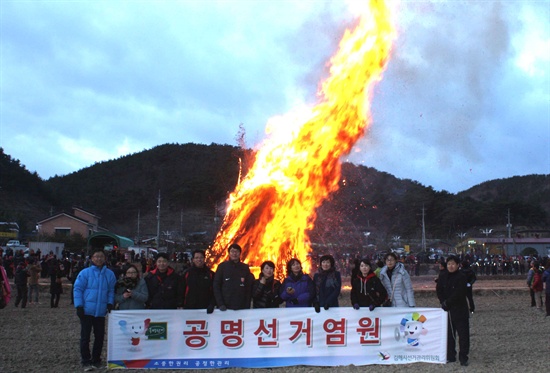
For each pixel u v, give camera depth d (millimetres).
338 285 9508
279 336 9234
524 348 11281
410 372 8742
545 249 64188
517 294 26578
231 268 9281
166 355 9086
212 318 9156
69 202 114938
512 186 176750
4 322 15594
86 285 9164
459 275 9391
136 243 76188
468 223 99438
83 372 8812
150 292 9430
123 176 139125
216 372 8867
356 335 9375
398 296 9734
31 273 21391
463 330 9328
